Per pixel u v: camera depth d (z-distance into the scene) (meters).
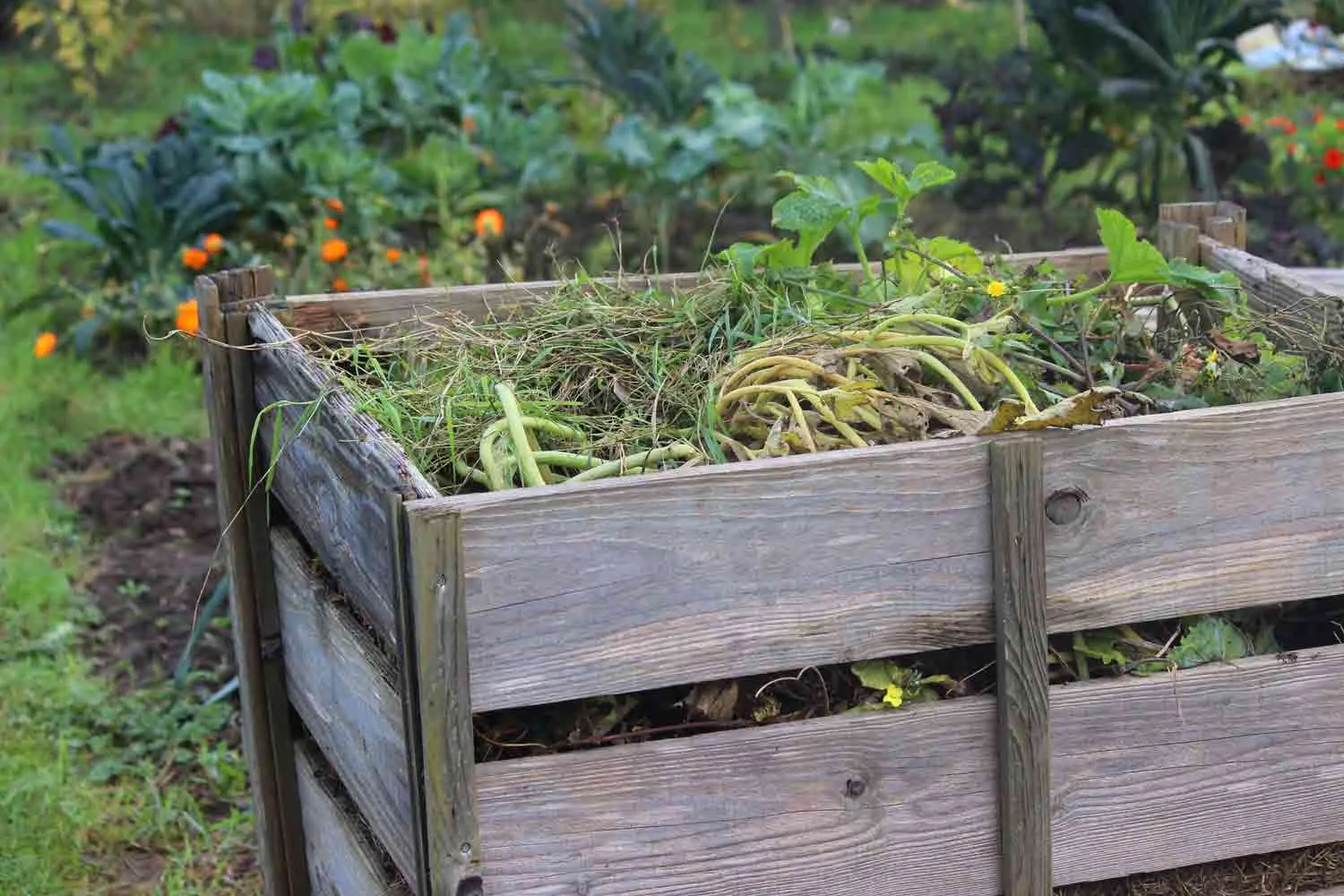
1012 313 2.41
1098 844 1.98
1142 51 6.68
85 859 3.26
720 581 1.77
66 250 7.59
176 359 6.43
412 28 8.45
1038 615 1.88
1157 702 1.97
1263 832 2.05
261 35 14.48
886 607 1.84
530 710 1.85
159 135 7.24
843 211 2.56
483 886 1.73
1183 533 1.93
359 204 6.49
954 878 1.93
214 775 3.57
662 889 1.81
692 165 6.98
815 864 1.87
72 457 5.58
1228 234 2.87
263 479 2.51
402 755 1.82
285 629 2.55
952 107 7.33
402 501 1.67
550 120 7.64
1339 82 9.80
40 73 12.93
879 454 1.79
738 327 2.39
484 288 2.73
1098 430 1.87
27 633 4.29
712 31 15.12
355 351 2.40
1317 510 1.97
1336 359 2.31
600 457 2.15
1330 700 2.04
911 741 1.88
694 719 1.87
